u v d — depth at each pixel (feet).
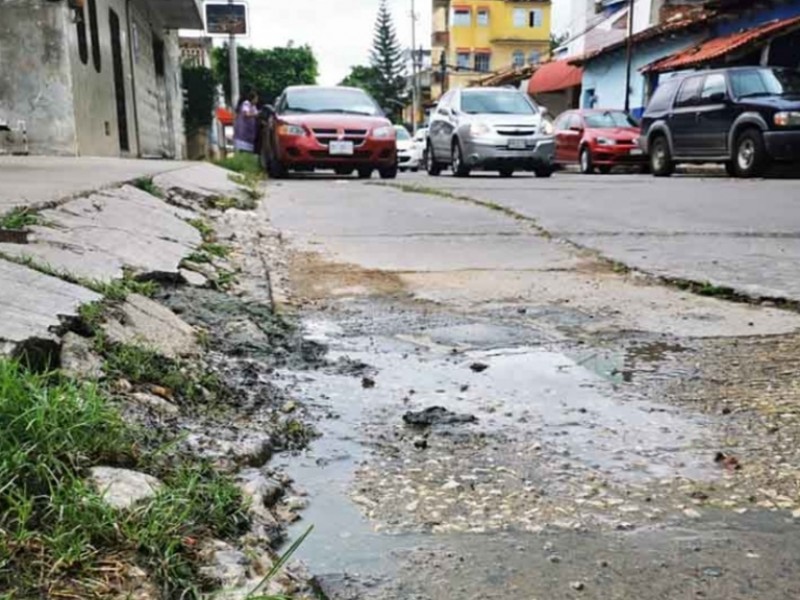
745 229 18.24
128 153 44.29
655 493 5.39
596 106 85.30
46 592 3.59
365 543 4.69
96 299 7.64
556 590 4.22
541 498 5.32
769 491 5.40
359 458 5.95
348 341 9.22
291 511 5.06
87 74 33.83
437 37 209.87
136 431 5.47
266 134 40.68
